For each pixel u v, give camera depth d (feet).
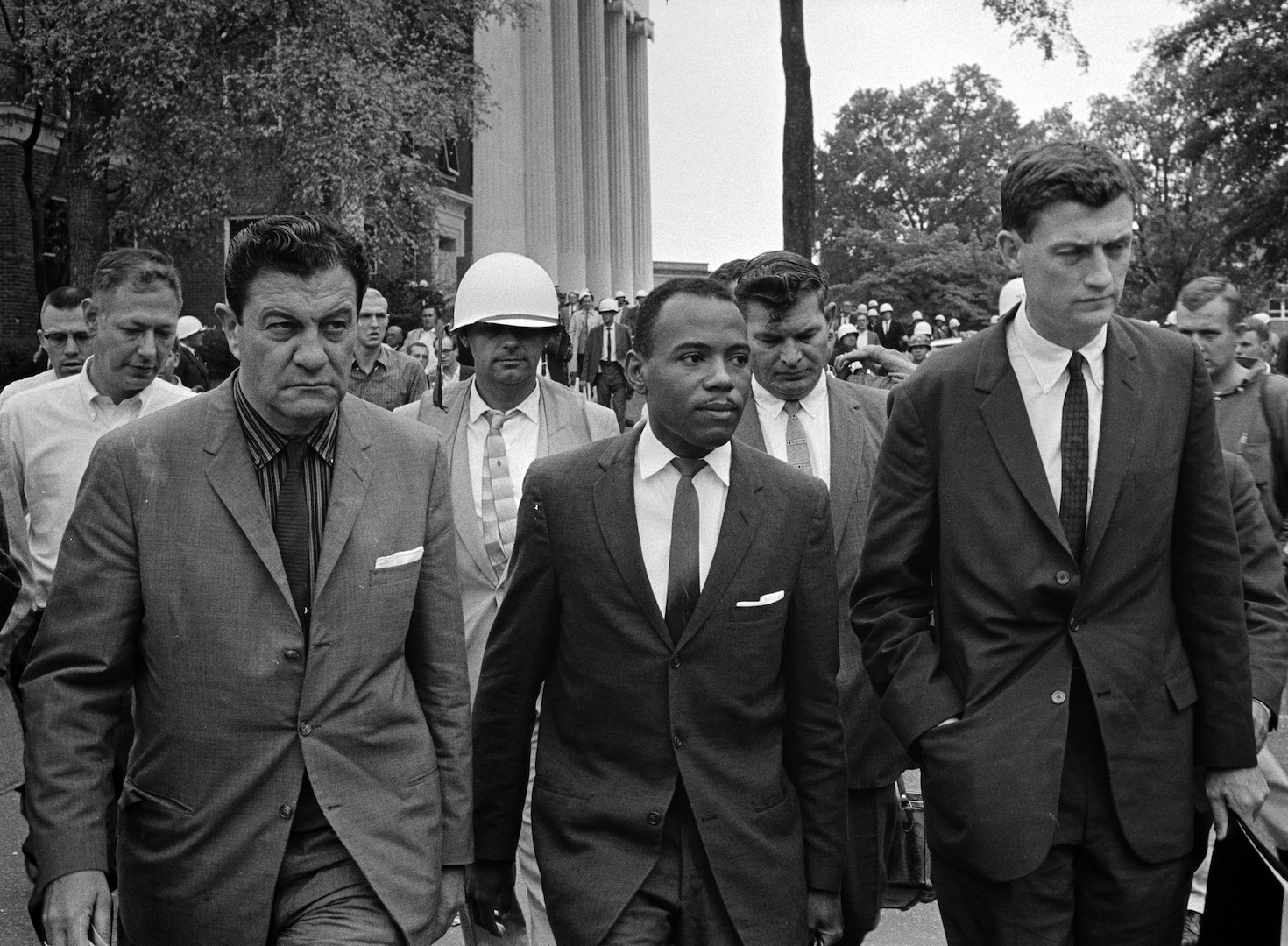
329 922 8.25
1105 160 8.79
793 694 9.72
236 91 54.70
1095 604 9.12
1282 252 136.36
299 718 8.34
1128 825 9.01
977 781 8.98
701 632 9.27
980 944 9.44
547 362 48.85
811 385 13.35
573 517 9.54
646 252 186.80
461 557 14.26
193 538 8.36
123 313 14.11
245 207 66.54
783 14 43.73
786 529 9.48
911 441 9.71
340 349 8.41
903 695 9.44
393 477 8.89
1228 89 130.82
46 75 55.67
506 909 10.33
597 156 155.43
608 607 9.37
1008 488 9.27
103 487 8.45
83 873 8.03
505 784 9.99
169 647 8.32
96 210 59.98
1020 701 9.11
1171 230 189.88
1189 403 9.40
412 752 8.77
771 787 9.45
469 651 14.25
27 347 73.87
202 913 8.25
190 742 8.29
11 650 13.38
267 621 8.35
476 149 112.27
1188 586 9.45
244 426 8.60
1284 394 16.70
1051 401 9.30
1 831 18.49
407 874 8.46
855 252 258.98
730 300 9.22
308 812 8.46
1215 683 9.36
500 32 111.86
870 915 12.71
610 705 9.40
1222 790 9.50
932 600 9.96
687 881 9.24
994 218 301.84
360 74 54.85
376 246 57.72
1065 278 8.80
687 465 9.50
